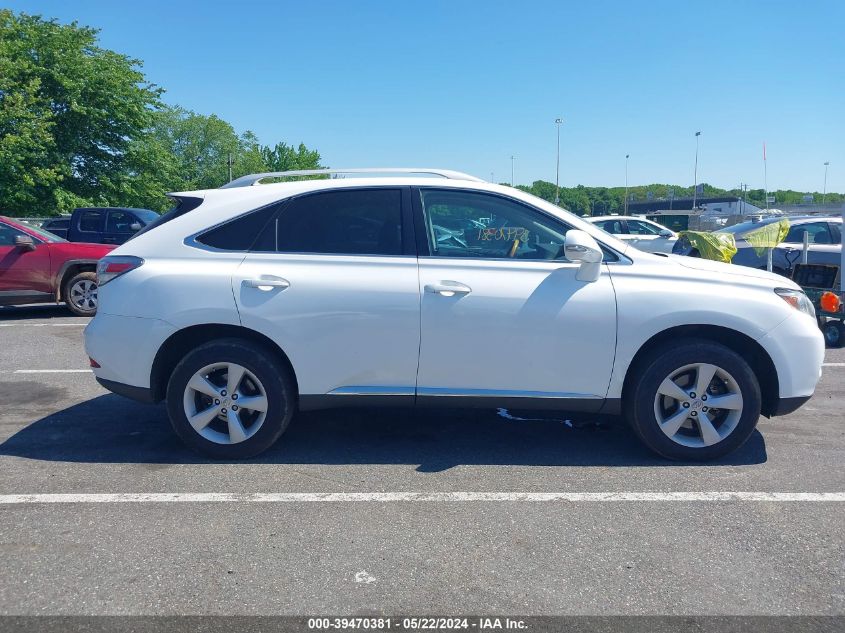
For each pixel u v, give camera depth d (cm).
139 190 3616
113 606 291
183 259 443
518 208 450
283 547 340
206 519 369
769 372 446
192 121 7556
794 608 292
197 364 437
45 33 3197
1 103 2941
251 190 456
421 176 479
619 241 454
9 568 319
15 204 3042
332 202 449
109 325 441
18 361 754
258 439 445
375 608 290
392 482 420
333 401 442
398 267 436
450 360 433
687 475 433
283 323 430
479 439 498
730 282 441
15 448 475
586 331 430
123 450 472
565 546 343
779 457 466
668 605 293
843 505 391
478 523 367
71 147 3334
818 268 855
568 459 460
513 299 429
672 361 435
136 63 3550
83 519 368
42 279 1033
